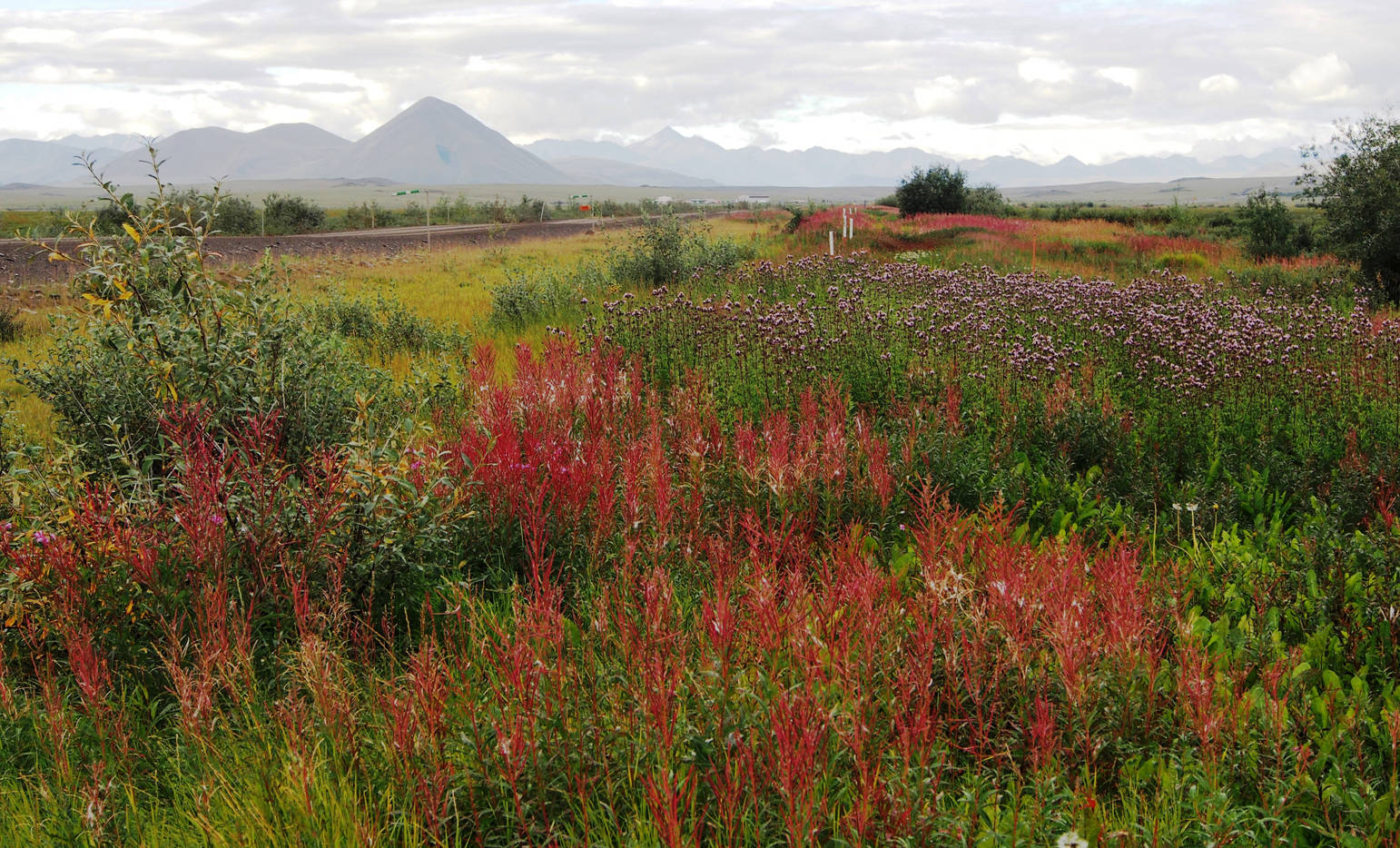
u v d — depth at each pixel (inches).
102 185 230.7
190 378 221.6
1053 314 521.7
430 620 194.1
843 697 141.9
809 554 219.8
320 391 245.3
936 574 173.5
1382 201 856.3
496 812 128.8
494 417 284.5
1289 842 131.0
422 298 812.6
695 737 134.7
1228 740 144.8
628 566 193.2
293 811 128.2
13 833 134.3
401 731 133.6
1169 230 1515.7
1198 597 214.4
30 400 392.8
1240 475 304.0
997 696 150.8
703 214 2598.4
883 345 408.8
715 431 281.6
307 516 192.7
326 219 2539.4
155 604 173.0
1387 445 308.3
